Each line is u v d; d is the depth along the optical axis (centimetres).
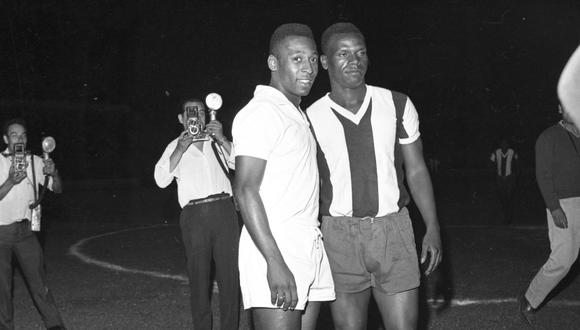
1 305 557
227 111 3416
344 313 400
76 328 628
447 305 681
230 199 552
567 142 567
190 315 669
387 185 394
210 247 546
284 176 321
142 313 679
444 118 4119
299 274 320
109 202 2228
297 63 329
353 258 395
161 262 988
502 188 1453
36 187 576
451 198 2277
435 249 400
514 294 726
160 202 2211
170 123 3259
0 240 559
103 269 940
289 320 321
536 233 1270
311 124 401
